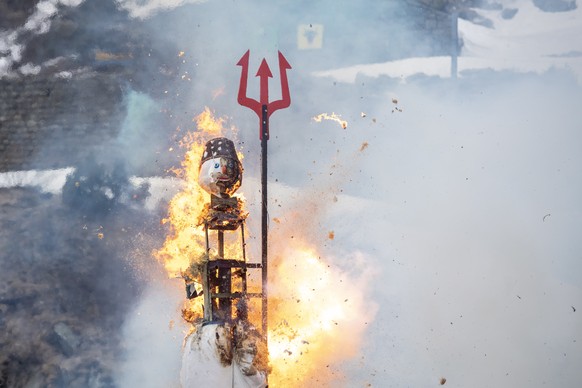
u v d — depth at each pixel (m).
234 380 12.09
